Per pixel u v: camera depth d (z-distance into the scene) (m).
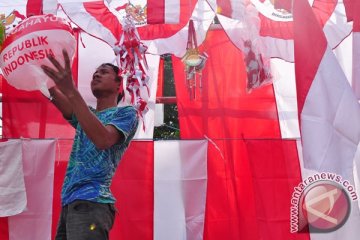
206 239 2.92
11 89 3.04
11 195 2.93
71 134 3.04
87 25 2.71
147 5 2.62
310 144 2.30
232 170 2.97
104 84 2.03
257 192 2.89
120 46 2.65
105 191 1.82
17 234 2.94
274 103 3.01
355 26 2.69
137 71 2.65
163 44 2.81
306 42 2.38
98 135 1.69
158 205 2.96
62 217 1.88
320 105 2.32
